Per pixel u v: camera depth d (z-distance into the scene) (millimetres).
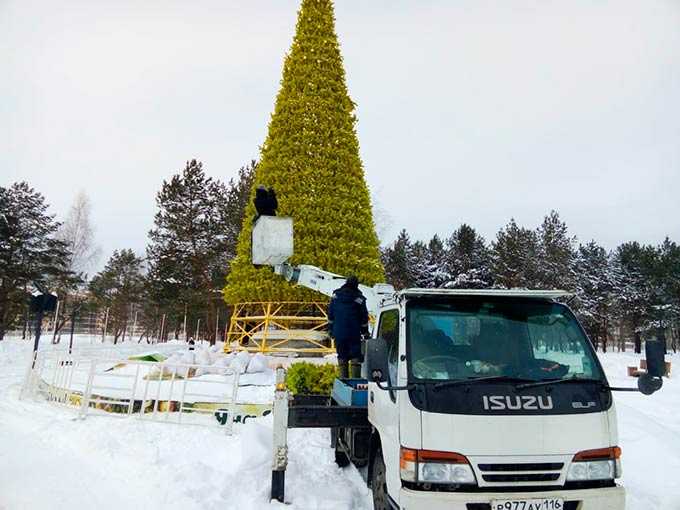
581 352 4195
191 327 45406
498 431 3598
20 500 5008
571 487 3635
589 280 46562
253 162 34156
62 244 35562
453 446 3541
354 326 7156
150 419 8453
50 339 39906
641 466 6379
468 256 47094
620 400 11117
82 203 39500
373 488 4594
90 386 8867
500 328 4230
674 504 5242
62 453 6801
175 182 33156
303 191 13141
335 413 5328
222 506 4957
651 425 7980
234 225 33219
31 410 9445
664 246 50250
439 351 4035
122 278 49594
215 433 7852
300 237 12758
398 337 4207
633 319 47125
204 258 32719
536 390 3811
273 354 12594
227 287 13750
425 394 3701
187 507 4895
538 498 3451
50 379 11406
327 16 14961
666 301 44062
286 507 4910
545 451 3607
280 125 13867
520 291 4297
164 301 33875
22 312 33719
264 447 6227
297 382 8820
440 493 3434
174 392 9672
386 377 3730
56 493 5246
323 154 13570
